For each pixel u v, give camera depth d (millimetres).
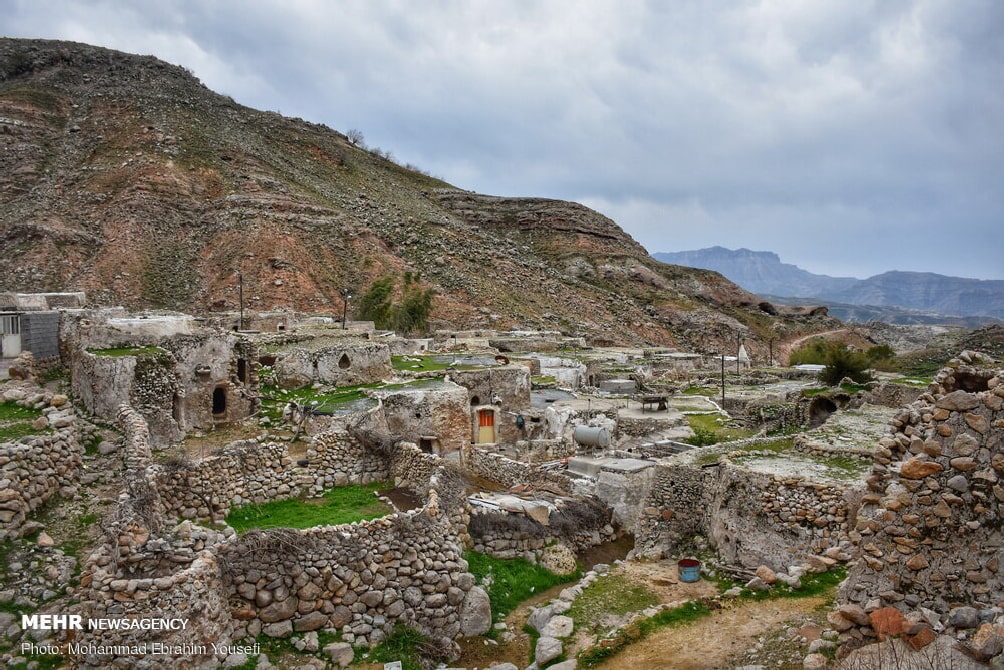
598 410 24719
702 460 15219
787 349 116938
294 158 152125
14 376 15422
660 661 8742
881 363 45781
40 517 10312
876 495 8344
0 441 10742
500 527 13055
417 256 112938
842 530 11141
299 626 9297
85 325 17609
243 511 11922
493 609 11320
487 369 26234
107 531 9492
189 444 15539
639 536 14703
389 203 142875
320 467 13945
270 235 95938
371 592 9891
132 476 10586
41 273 77500
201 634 8297
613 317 114062
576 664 8945
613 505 15172
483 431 24391
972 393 7527
